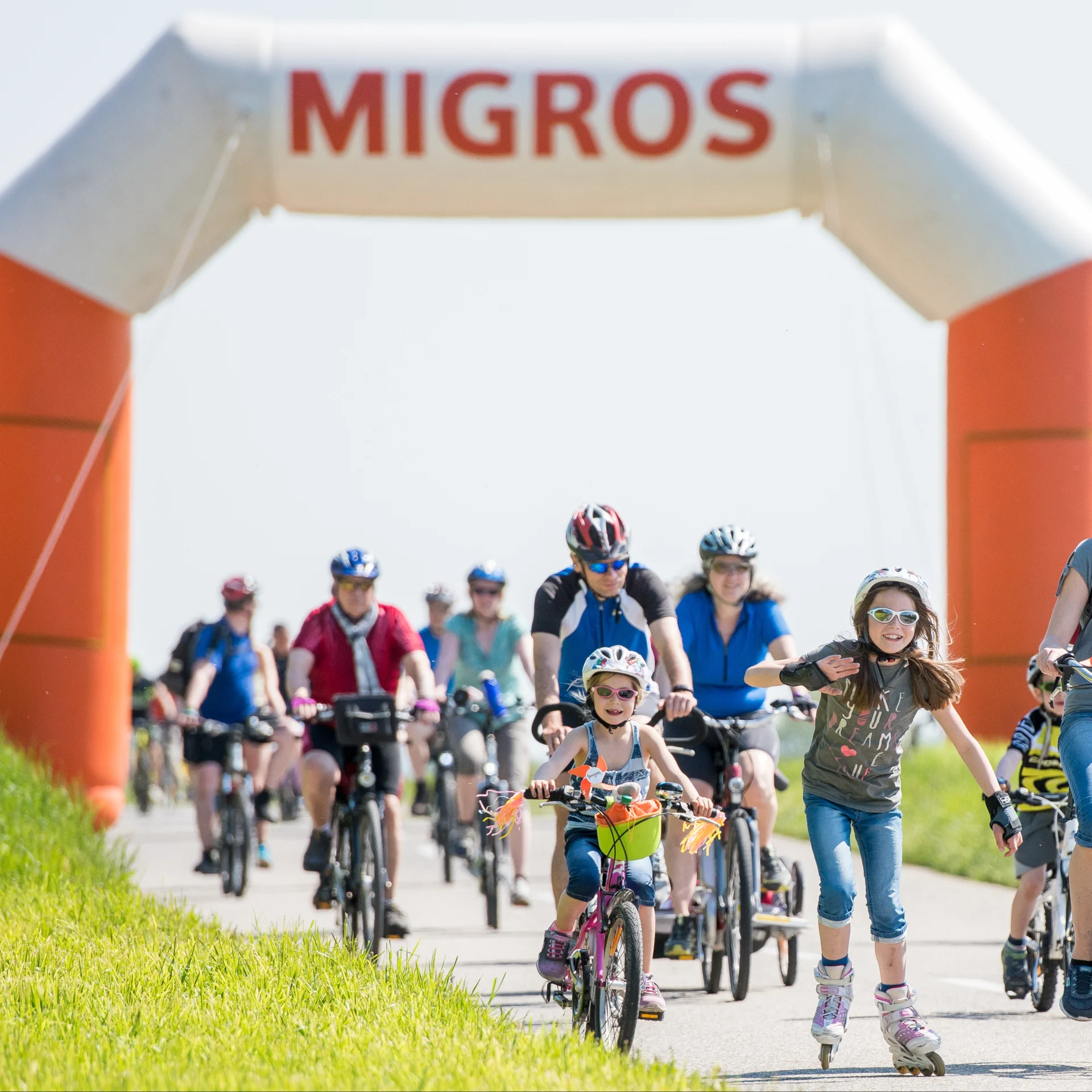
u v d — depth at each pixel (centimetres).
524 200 5956
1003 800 2352
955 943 3912
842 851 2344
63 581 6041
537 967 2414
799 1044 2580
